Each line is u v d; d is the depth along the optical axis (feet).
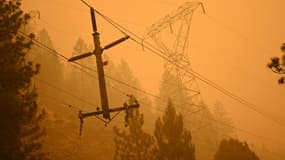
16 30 57.16
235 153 101.71
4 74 51.65
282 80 41.16
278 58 41.04
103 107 45.93
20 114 50.26
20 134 54.44
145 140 77.97
